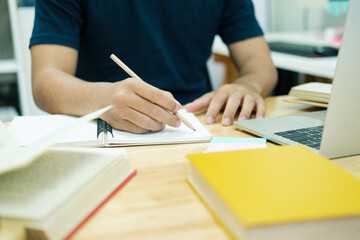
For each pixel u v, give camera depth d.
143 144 0.56
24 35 1.65
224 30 1.13
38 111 1.67
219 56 1.91
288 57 1.48
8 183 0.35
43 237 0.29
